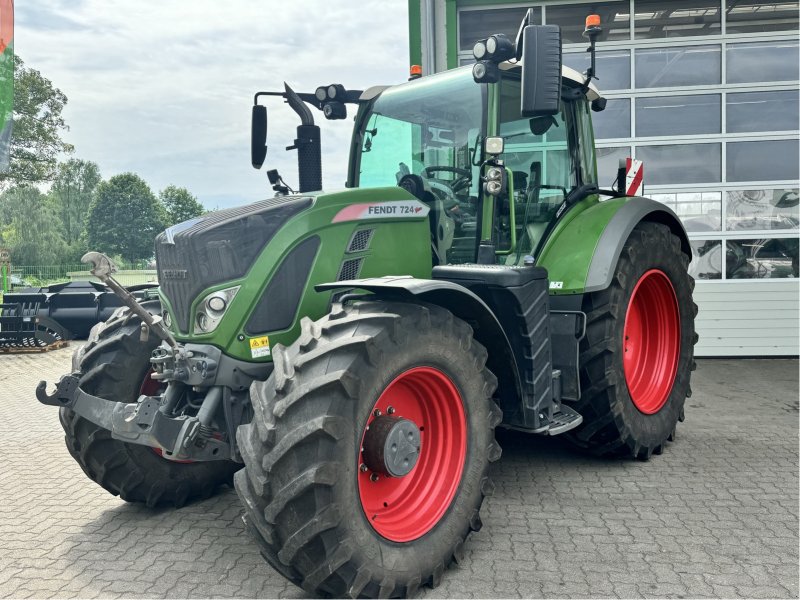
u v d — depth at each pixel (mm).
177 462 3320
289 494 2145
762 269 7297
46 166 34344
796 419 4762
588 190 4129
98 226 84812
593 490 3398
